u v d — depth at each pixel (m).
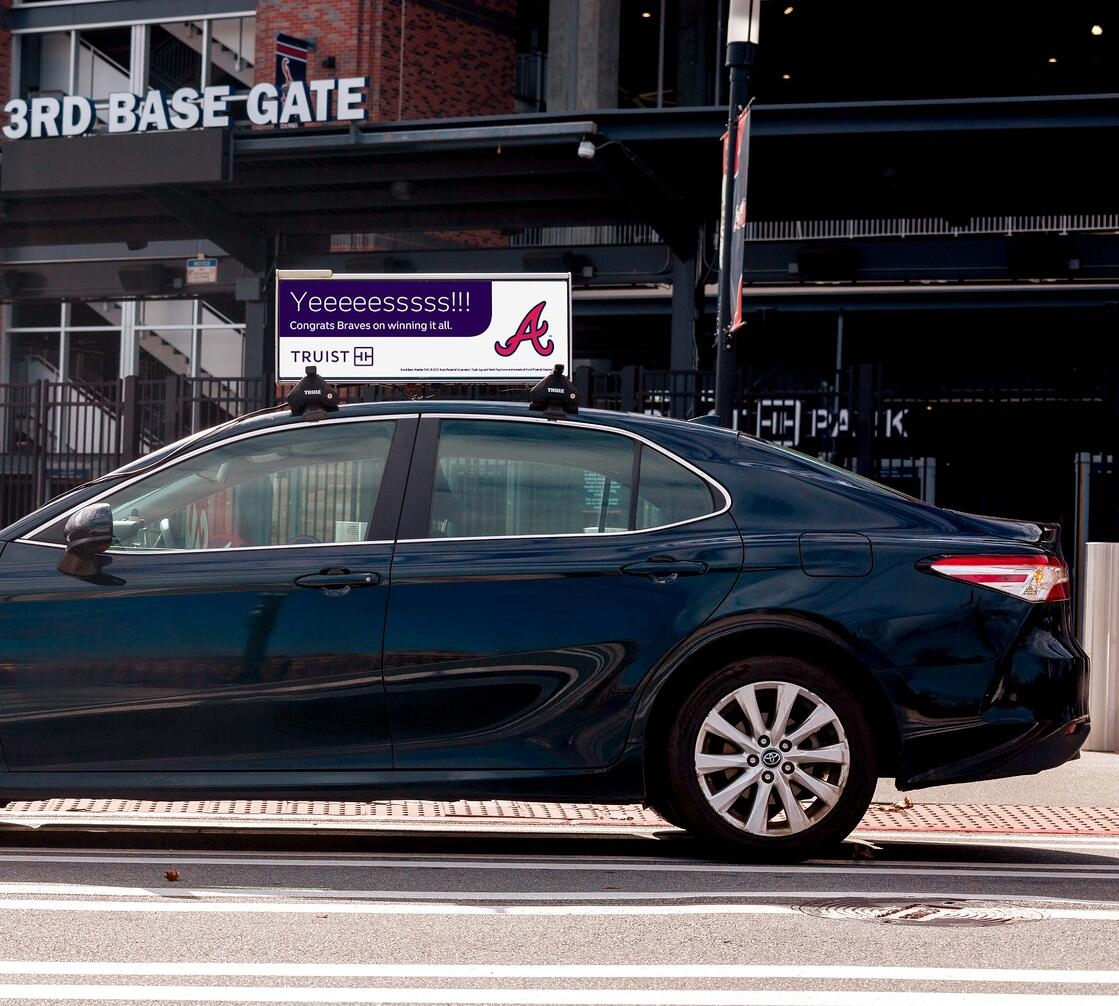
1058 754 7.25
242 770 7.05
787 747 7.12
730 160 13.57
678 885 6.70
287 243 25.83
